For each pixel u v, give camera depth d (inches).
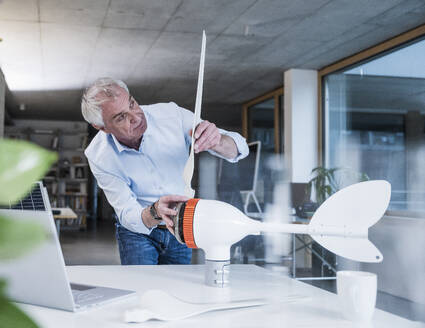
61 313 24.8
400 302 101.0
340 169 173.9
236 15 155.9
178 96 282.8
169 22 162.7
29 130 373.7
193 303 25.5
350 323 23.1
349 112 205.0
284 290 30.7
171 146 63.7
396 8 149.3
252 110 296.5
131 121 56.5
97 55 202.4
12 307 5.3
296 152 220.5
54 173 377.7
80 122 388.8
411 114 168.1
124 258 64.8
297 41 182.5
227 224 29.1
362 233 25.1
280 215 135.0
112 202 61.2
